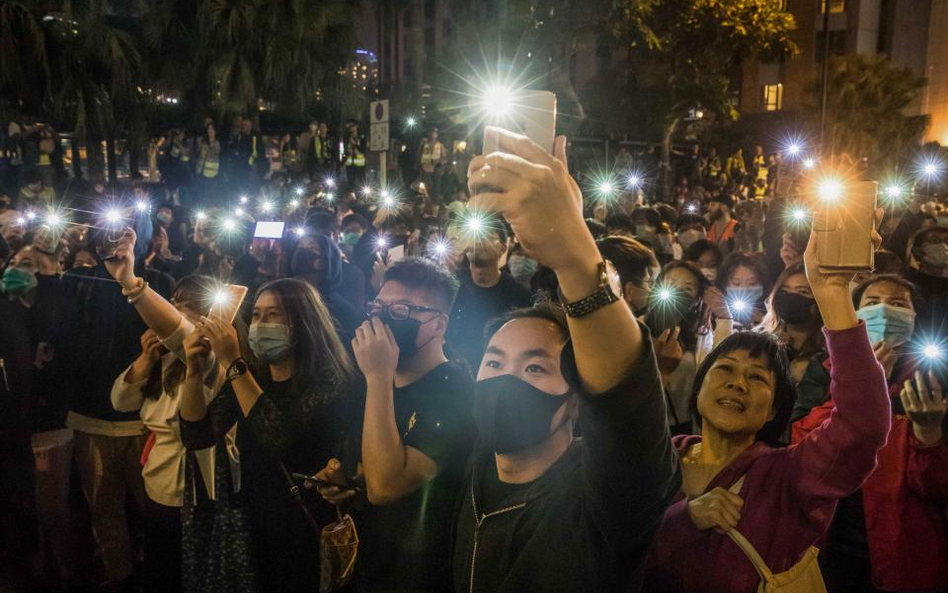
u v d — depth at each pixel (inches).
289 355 124.0
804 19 1825.8
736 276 195.2
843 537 121.1
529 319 73.7
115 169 589.9
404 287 104.2
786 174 1051.3
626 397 51.7
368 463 93.0
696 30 1000.9
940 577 114.0
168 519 153.6
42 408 188.7
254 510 122.1
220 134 638.5
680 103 1043.9
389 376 93.7
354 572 105.7
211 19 623.2
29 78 542.6
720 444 96.9
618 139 868.0
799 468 88.4
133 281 137.1
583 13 826.2
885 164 1487.5
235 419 127.9
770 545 88.1
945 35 1873.8
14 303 172.1
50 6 544.7
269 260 237.1
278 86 647.1
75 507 226.2
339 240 332.8
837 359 83.5
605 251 154.3
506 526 71.5
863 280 134.7
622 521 58.1
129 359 183.9
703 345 156.7
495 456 77.5
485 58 868.0
